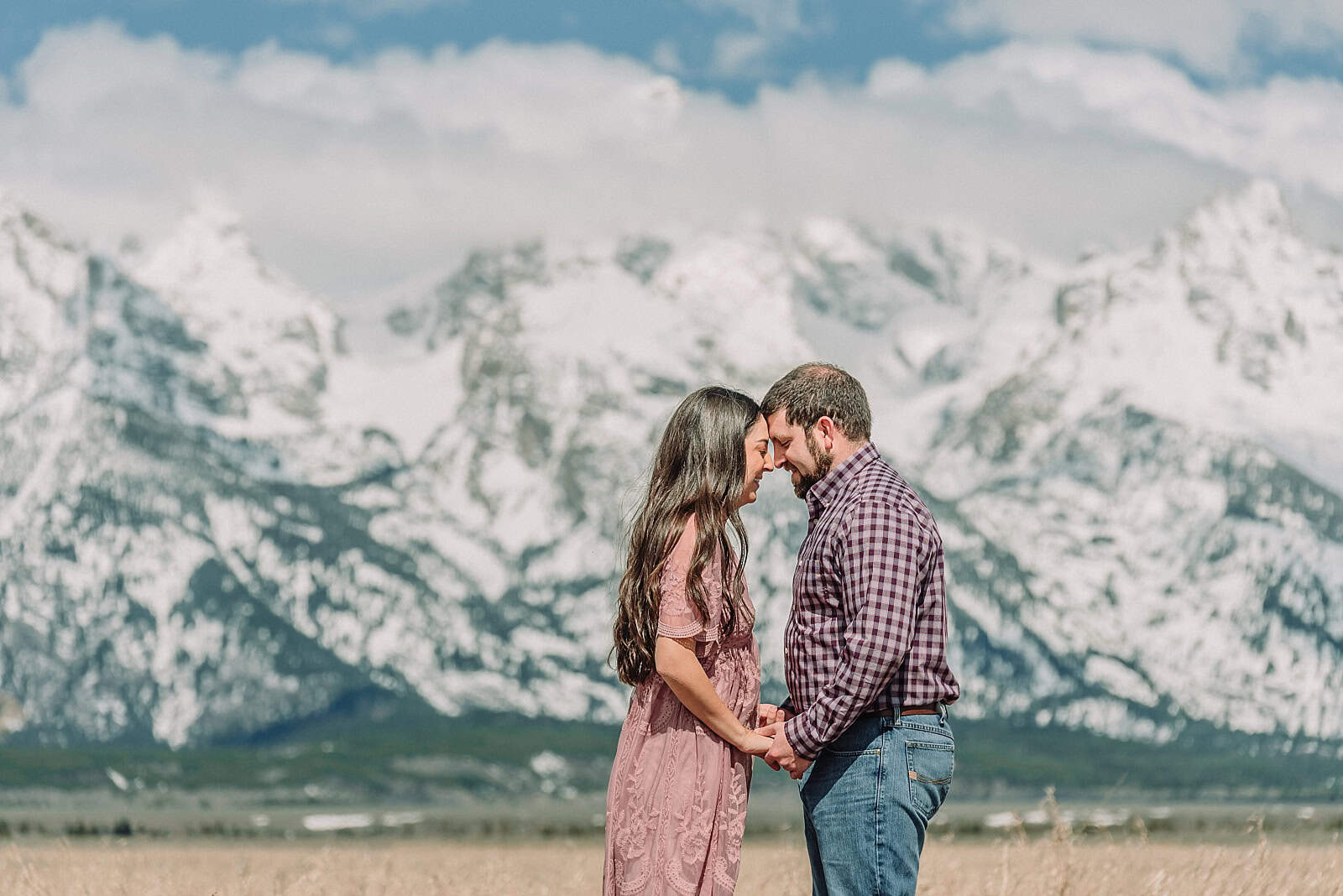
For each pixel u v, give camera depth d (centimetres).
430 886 1459
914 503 914
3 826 11825
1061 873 1120
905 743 901
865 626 872
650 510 914
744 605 921
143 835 10162
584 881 1602
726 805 907
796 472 966
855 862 902
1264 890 1095
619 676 935
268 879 1562
